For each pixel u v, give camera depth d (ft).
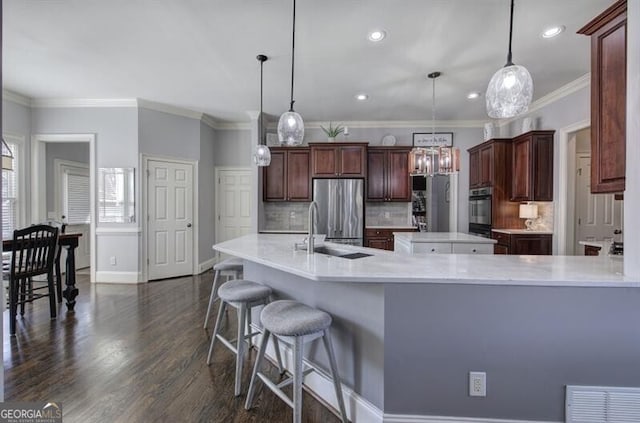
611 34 5.42
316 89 13.42
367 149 17.65
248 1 7.71
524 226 15.35
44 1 7.70
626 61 5.14
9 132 14.12
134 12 8.16
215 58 10.64
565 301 5.07
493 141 15.26
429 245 11.42
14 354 8.21
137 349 8.56
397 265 5.94
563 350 5.09
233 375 7.38
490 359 5.20
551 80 12.44
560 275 5.21
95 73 11.94
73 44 9.77
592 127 5.81
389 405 5.35
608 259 6.70
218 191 19.34
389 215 18.70
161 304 12.29
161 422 5.82
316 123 18.69
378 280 5.08
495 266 5.89
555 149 13.79
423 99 14.60
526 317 5.13
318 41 9.52
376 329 5.47
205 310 11.65
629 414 4.99
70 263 11.57
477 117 17.54
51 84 13.12
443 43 9.62
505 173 15.33
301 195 17.94
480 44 9.68
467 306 5.21
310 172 17.87
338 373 6.05
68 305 11.48
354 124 18.57
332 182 16.85
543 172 13.89
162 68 11.48
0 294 3.82
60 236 11.25
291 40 9.48
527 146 14.15
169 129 16.28
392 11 8.08
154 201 15.88
